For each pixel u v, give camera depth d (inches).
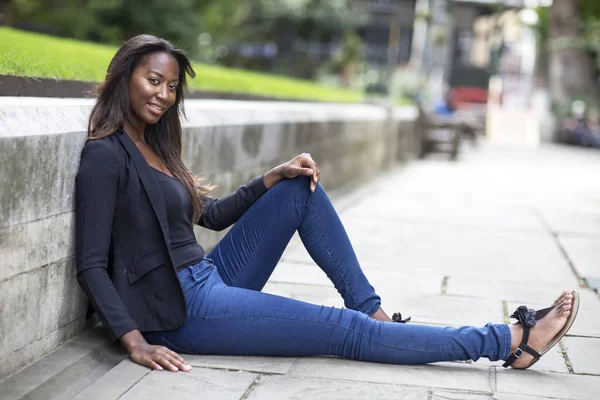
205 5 976.3
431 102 1311.5
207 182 207.8
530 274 226.4
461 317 174.9
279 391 123.3
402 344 133.6
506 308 184.5
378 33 1790.1
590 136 1128.2
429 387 126.9
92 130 130.7
